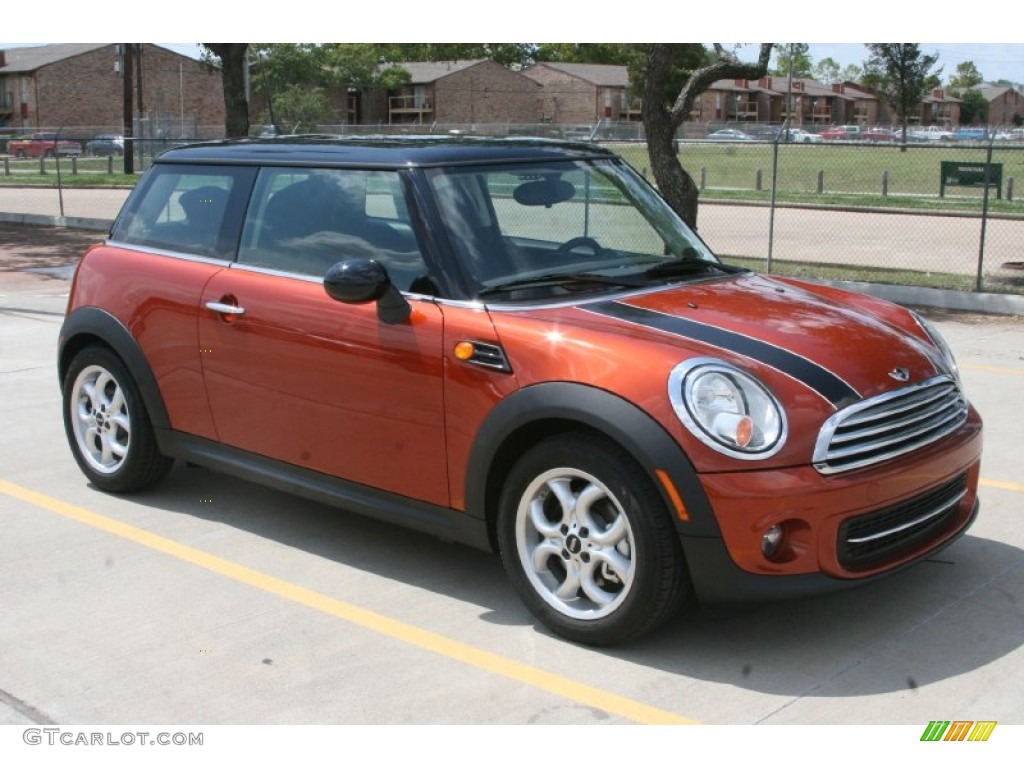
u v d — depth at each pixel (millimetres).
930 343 4395
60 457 6438
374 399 4379
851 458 3688
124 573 4734
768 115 113125
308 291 4633
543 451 3893
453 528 4254
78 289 5637
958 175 26641
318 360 4555
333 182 4734
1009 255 16547
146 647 4039
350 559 4883
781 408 3627
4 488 5871
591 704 3600
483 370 4016
